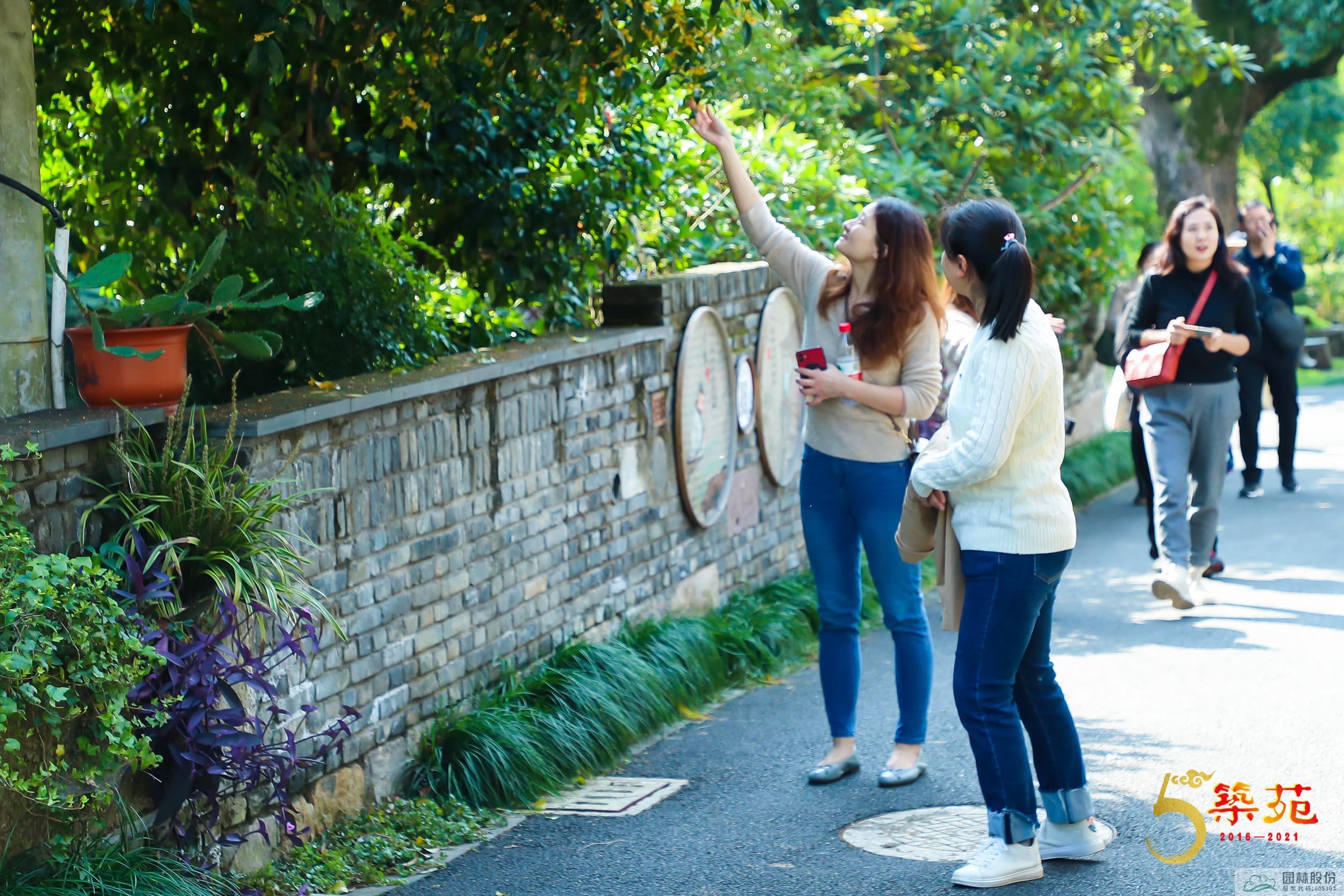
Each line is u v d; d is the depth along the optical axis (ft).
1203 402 24.02
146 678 12.34
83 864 11.75
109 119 20.79
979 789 16.21
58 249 13.80
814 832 15.06
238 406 14.73
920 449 16.62
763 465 26.55
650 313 22.47
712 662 21.26
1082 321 42.70
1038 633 13.60
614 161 23.39
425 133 20.99
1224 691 19.26
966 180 34.40
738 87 31.50
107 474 13.07
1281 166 98.43
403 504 16.44
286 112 20.48
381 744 16.07
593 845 14.96
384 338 18.01
